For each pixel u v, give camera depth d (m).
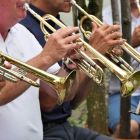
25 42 5.05
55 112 5.46
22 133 4.78
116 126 7.14
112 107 7.32
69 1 5.56
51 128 5.45
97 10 5.94
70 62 5.09
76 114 7.73
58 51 4.50
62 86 4.45
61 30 4.55
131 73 4.88
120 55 5.21
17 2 4.75
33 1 5.64
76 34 4.61
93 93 6.23
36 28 5.41
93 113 6.28
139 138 7.20
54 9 5.66
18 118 4.77
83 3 5.93
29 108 4.86
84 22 5.68
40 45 5.23
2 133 4.69
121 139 6.61
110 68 4.89
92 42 5.14
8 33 4.92
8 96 4.52
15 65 4.32
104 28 5.15
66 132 5.47
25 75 4.43
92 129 6.29
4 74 4.18
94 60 4.98
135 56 5.20
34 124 4.89
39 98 5.33
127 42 5.82
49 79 4.41
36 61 4.50
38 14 5.57
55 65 5.20
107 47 5.12
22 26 5.16
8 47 4.88
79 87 5.69
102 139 5.54
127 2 5.84
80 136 5.56
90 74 4.90
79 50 4.84
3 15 4.75
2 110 4.70
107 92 7.21
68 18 7.94
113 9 5.97
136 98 6.81
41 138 4.95
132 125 7.04
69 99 5.49
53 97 5.29
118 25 5.17
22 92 4.55
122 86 4.85
